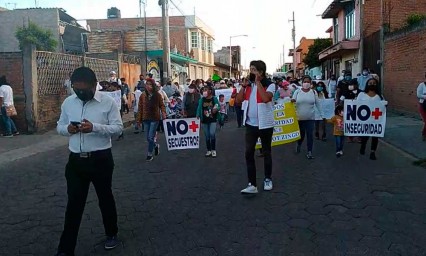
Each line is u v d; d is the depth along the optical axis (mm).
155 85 9125
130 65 23156
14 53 13547
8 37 31797
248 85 6305
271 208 5570
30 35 28047
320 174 7410
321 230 4766
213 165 8414
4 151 10477
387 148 9938
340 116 8961
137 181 7242
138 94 13875
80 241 4633
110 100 4281
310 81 8766
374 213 5289
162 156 9570
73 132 3982
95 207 5832
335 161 8531
